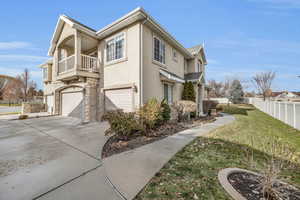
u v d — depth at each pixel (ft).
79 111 36.65
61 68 39.47
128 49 29.27
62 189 8.79
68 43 38.83
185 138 19.99
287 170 11.28
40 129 26.63
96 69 35.45
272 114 47.42
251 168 11.35
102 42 34.78
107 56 33.91
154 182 9.48
